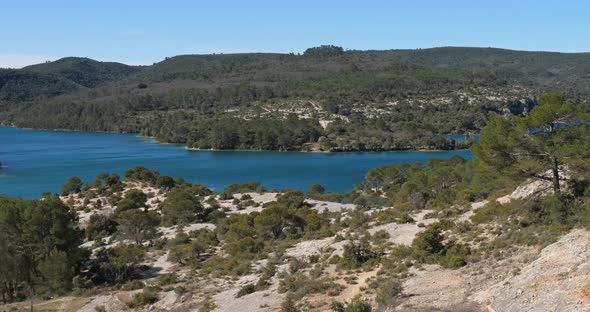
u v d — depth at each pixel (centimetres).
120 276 5606
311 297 3572
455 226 4316
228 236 6944
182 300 4397
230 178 16962
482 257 3400
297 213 7838
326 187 15025
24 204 6091
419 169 12700
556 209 3409
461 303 2766
